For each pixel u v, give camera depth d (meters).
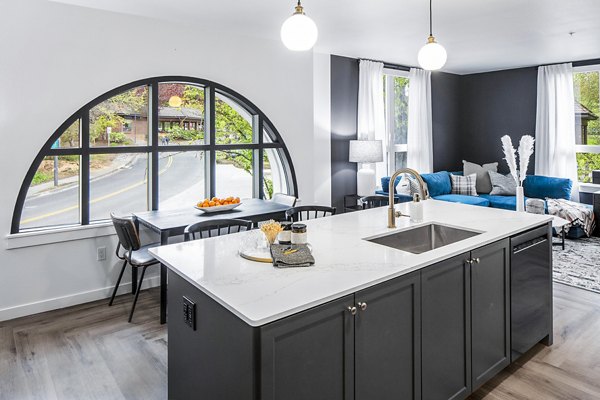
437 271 1.95
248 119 4.62
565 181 5.96
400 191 6.15
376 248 2.12
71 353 2.76
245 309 1.39
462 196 6.24
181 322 1.86
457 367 2.09
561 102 6.31
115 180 3.83
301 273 1.75
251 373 1.37
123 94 3.79
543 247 2.72
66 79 3.40
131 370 2.55
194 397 1.78
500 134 7.14
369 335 1.67
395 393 1.79
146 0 3.32
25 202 3.39
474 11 3.73
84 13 3.45
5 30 3.13
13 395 2.30
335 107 5.82
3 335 3.01
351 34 4.51
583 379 2.42
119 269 3.81
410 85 6.64
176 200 4.21
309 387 1.48
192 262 1.93
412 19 3.95
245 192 4.66
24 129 3.26
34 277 3.38
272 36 4.45
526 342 2.58
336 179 5.95
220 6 3.48
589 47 5.27
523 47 5.25
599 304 3.49
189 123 4.20
